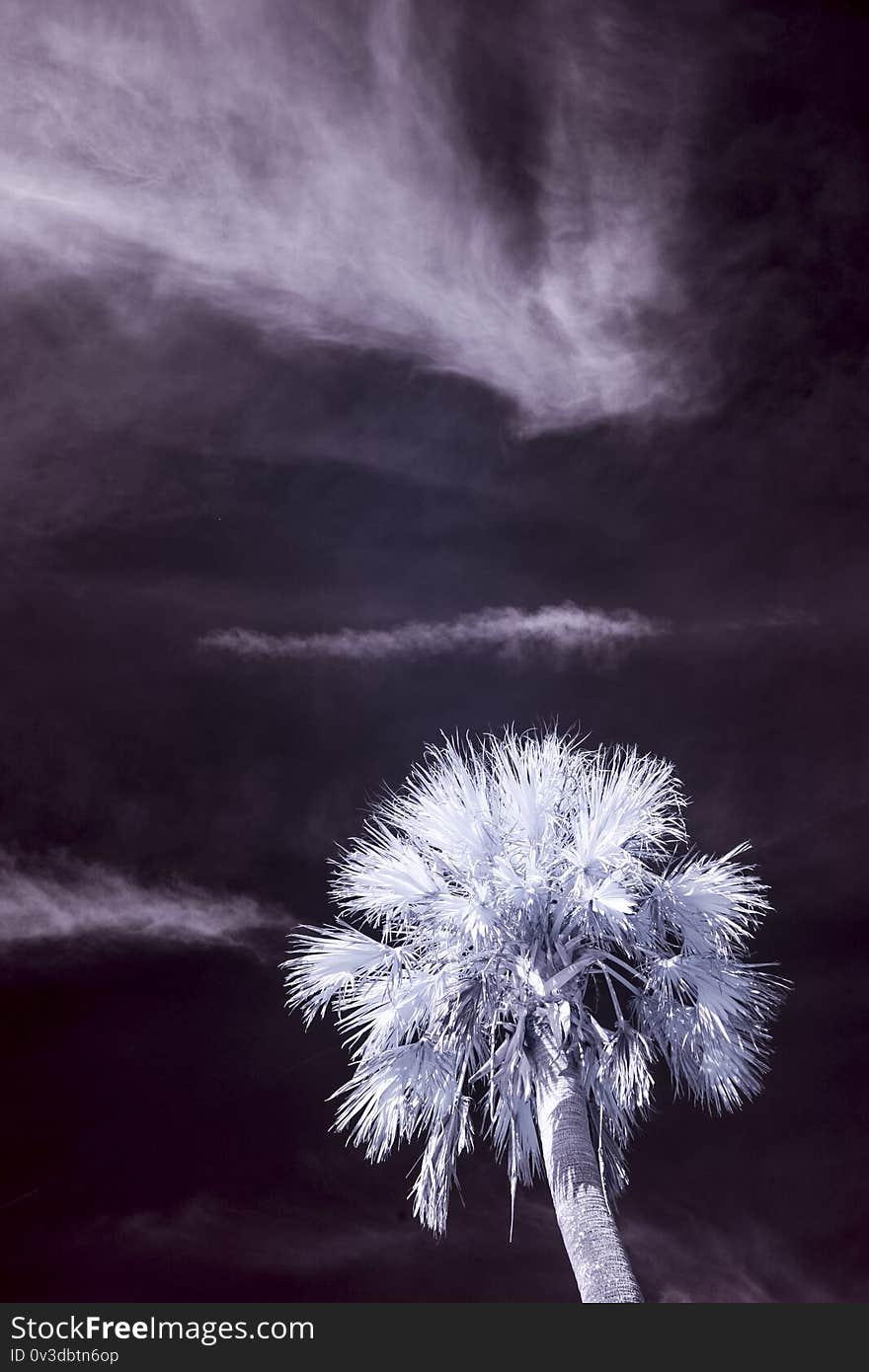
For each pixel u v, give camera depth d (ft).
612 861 31.45
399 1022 31.50
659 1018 31.78
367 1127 30.86
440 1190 29.63
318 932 33.68
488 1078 30.42
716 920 33.24
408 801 34.12
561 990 30.40
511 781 33.47
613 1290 24.93
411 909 32.96
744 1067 31.86
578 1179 26.91
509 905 31.14
